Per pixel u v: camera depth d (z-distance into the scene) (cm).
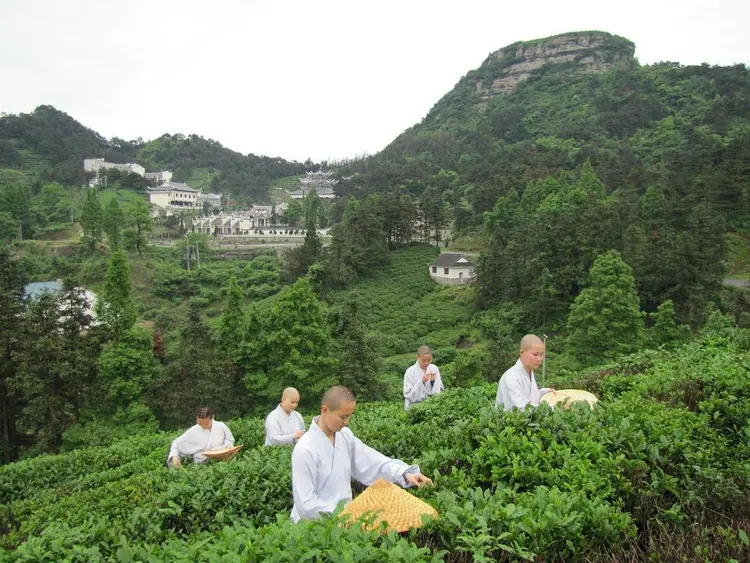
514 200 8062
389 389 3359
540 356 696
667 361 1181
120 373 2711
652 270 4947
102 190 15212
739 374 799
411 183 12475
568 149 12369
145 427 2620
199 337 2892
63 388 2631
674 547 402
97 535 481
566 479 475
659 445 533
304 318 3170
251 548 345
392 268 7475
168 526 573
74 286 2848
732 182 6228
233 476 645
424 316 6050
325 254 7238
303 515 431
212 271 8656
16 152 16762
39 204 11431
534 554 364
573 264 5316
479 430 595
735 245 5806
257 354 3123
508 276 5869
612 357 3844
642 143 12012
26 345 2498
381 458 491
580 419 591
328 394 449
